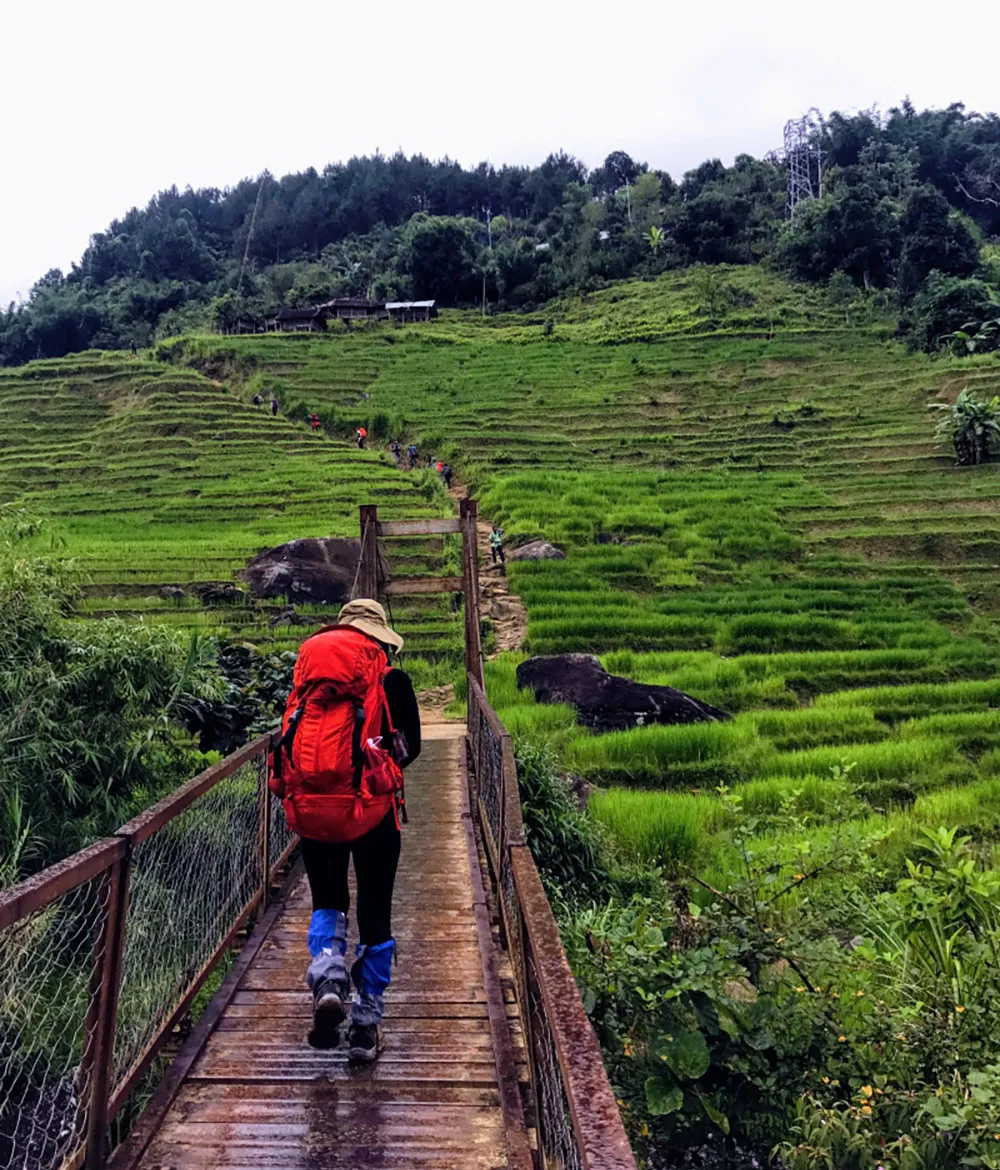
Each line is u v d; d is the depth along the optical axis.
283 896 5.96
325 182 149.12
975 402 38.06
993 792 12.70
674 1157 4.77
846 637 22.61
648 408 50.66
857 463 39.53
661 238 91.25
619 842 10.54
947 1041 4.82
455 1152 3.13
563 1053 1.87
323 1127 3.28
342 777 3.64
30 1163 3.22
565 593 24.94
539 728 15.35
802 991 5.46
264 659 11.35
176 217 149.62
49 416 56.03
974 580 28.45
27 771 6.21
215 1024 4.09
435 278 91.62
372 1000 3.73
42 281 143.25
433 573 27.50
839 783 9.36
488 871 6.52
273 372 59.22
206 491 38.19
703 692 18.33
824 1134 4.34
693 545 30.41
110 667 6.84
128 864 3.24
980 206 100.81
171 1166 3.06
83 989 3.60
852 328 60.81
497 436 45.44
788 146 105.44
